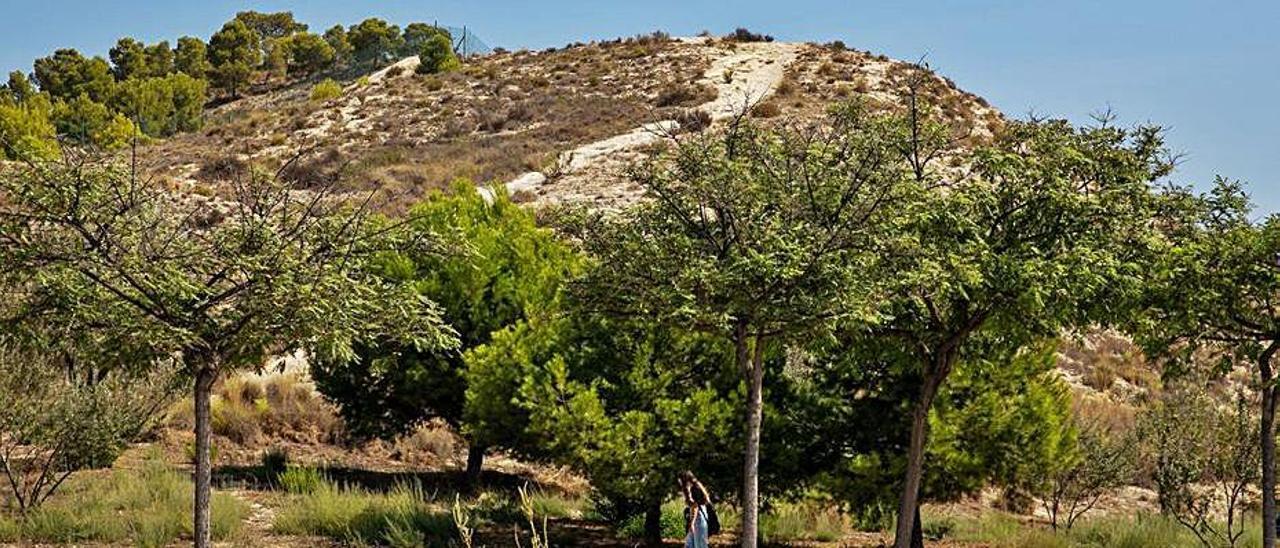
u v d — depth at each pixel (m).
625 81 53.34
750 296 9.06
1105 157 10.32
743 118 10.74
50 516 11.97
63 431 12.80
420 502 13.70
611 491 12.12
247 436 19.39
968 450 12.07
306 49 99.31
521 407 13.52
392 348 16.17
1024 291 9.16
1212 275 9.84
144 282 7.83
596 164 36.34
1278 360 13.80
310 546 11.69
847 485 12.02
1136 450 15.03
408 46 96.44
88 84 93.06
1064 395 12.92
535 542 4.91
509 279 16.38
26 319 8.27
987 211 9.95
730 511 14.74
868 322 9.24
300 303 8.00
